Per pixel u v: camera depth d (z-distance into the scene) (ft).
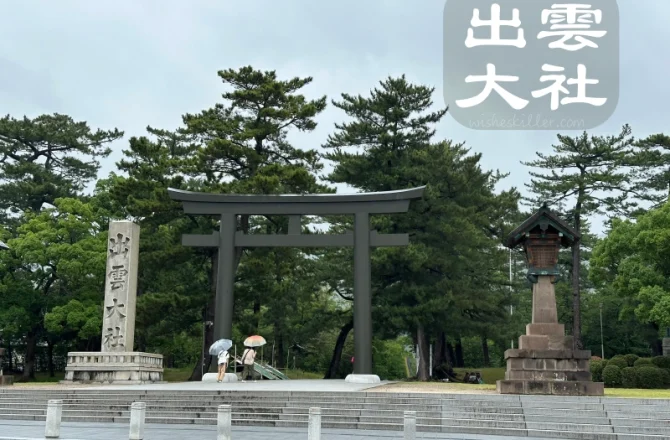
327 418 71.46
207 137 149.38
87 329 156.87
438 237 150.92
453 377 158.20
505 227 190.08
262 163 145.38
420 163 152.35
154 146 151.53
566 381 79.82
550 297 84.33
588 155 199.31
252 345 116.57
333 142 161.17
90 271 158.51
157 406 77.15
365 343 107.45
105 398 81.10
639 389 101.65
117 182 147.84
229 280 112.68
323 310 167.02
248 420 72.23
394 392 78.48
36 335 183.21
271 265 136.05
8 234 179.42
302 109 142.10
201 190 142.20
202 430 65.57
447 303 140.77
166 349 195.11
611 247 151.84
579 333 189.98
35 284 173.88
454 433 66.13
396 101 154.51
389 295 146.72
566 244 87.35
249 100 144.56
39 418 75.87
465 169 158.71
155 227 157.48
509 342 161.89
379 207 111.24
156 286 168.66
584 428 64.95
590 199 198.08
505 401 73.31
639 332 200.44
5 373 195.00
